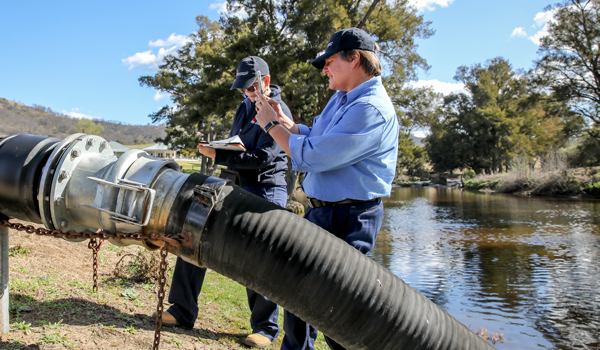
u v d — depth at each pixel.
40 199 2.11
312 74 24.69
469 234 16.72
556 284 9.30
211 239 1.97
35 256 4.34
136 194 1.99
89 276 4.13
